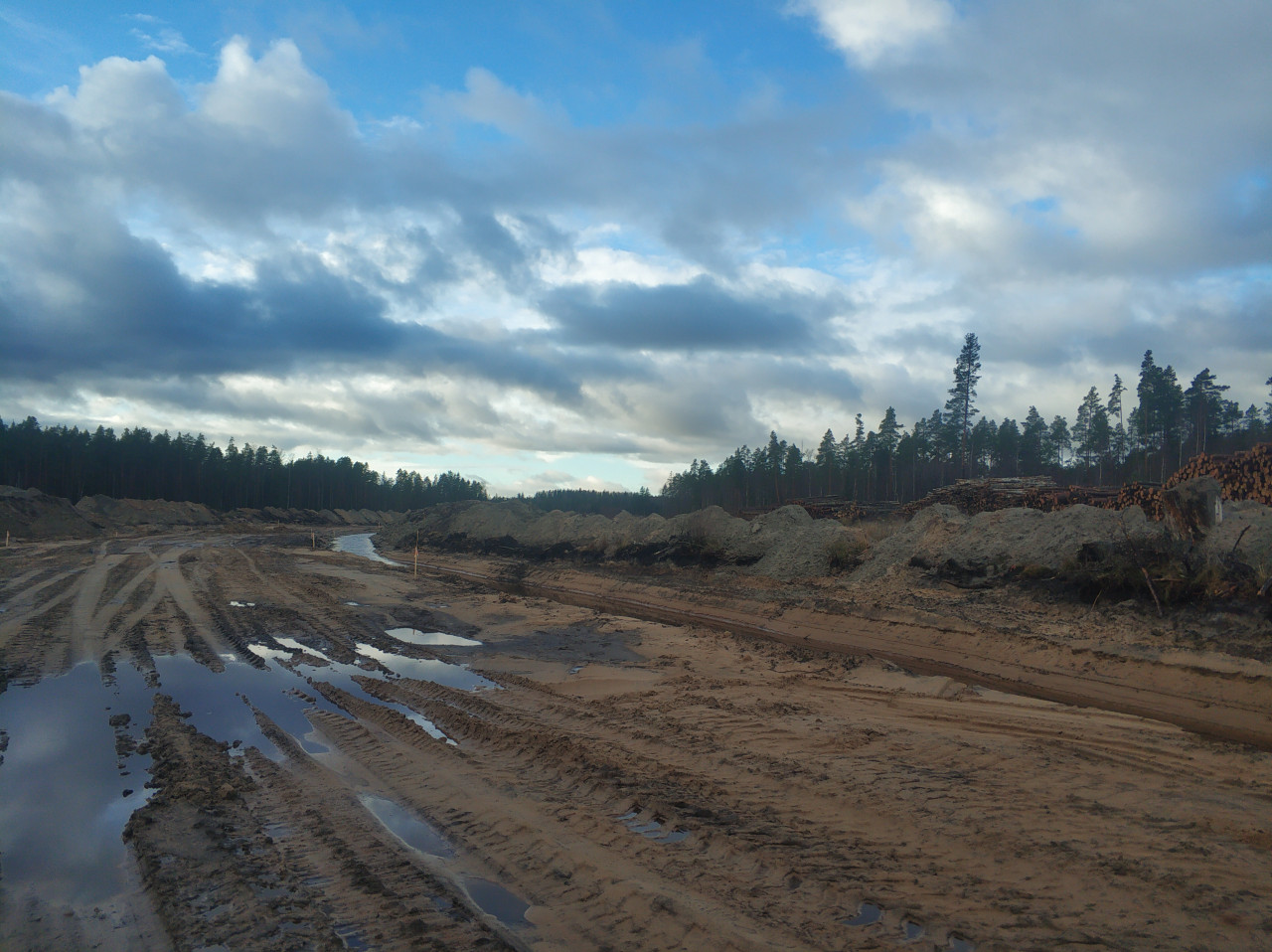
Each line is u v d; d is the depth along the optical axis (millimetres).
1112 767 8148
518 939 4699
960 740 9141
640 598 26250
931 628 16531
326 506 117938
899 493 64812
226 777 7562
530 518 47625
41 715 9711
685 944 4625
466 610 21484
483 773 7871
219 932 4605
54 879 5430
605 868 5676
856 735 9391
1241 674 11250
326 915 4875
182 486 88438
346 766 8164
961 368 55562
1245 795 7270
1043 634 14703
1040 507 28641
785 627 19516
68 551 35031
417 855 5980
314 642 15523
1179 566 14352
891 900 5145
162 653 13742
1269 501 21312
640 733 9367
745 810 6848
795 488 73750
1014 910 5016
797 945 4602
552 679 13055
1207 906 5031
